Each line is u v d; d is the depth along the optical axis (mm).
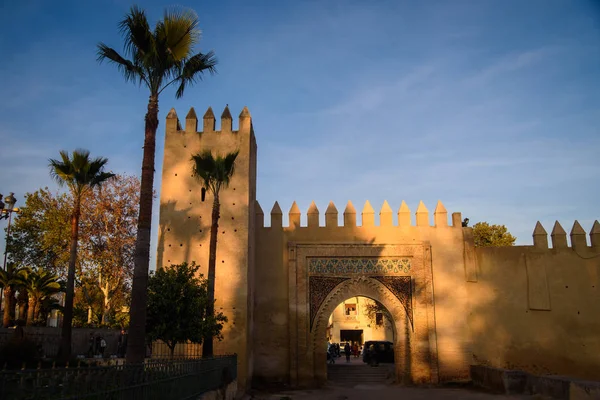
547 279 22922
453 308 22844
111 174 21422
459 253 23453
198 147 22266
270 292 23219
